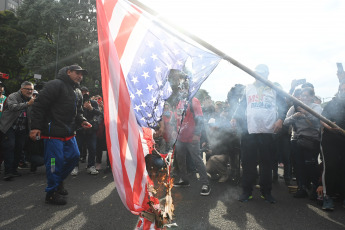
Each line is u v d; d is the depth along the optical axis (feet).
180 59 7.96
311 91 14.17
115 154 7.27
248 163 13.93
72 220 10.81
